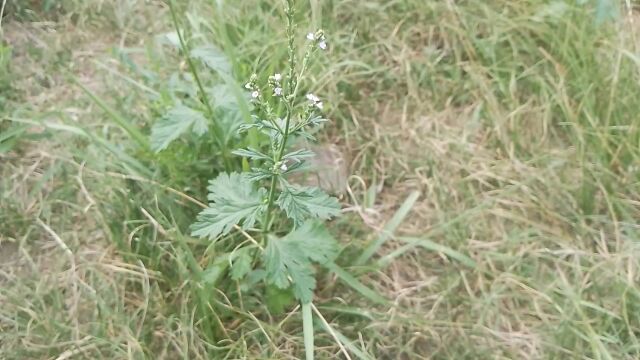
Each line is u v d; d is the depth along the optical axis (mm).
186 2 546
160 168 431
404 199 453
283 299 385
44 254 417
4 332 379
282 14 535
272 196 369
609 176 443
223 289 396
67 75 499
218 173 434
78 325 384
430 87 509
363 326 387
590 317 393
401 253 417
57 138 440
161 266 403
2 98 473
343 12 544
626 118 470
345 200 450
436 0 550
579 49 497
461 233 425
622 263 413
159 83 478
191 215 426
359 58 523
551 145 478
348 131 483
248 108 409
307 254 373
